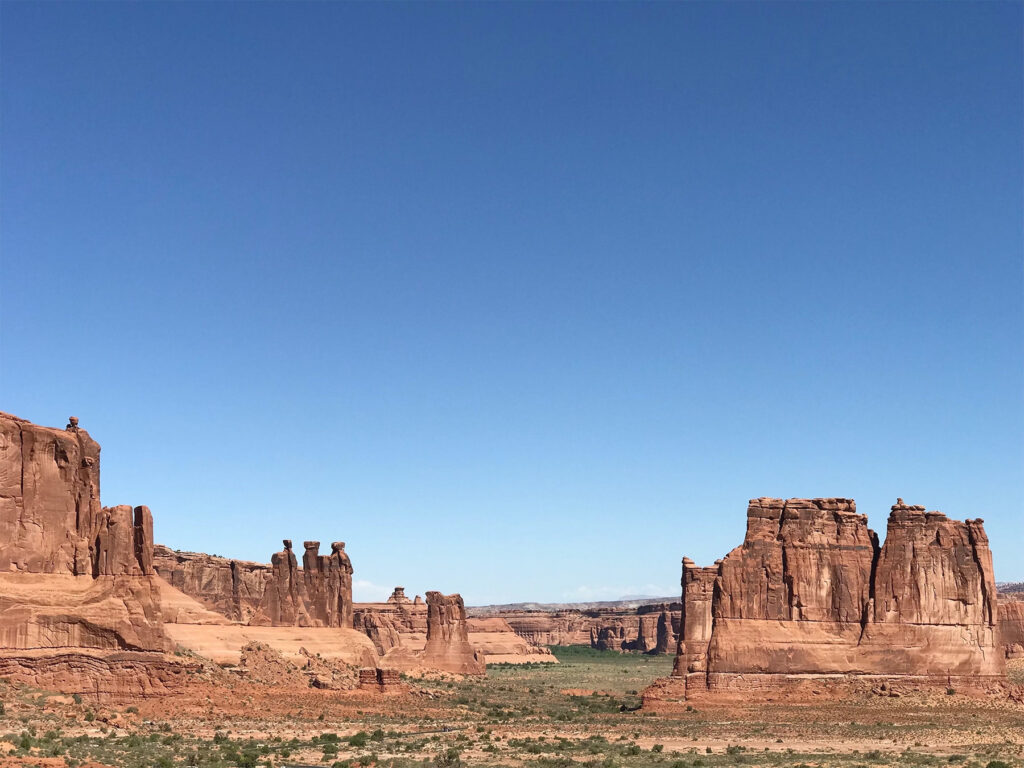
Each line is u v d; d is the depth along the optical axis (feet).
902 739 318.24
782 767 264.11
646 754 288.10
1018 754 286.87
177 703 319.27
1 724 260.01
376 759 260.21
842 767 263.08
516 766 260.01
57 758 226.38
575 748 297.12
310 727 316.40
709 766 264.11
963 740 315.78
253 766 245.45
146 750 252.83
